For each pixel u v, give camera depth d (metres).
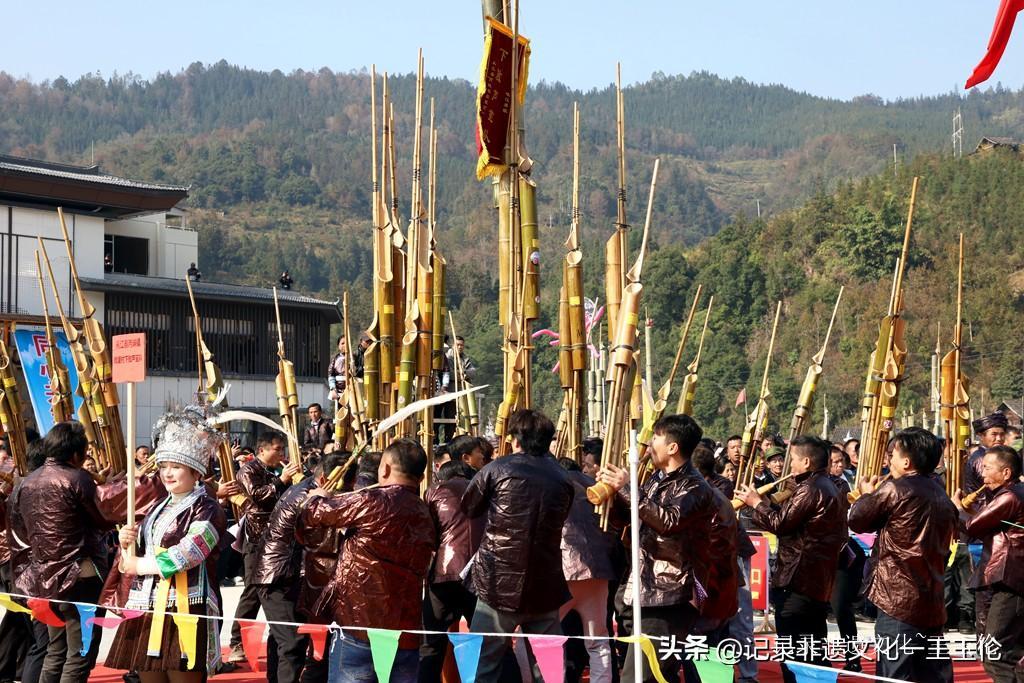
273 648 7.79
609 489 6.28
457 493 7.40
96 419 9.40
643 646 5.55
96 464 9.41
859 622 12.17
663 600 6.29
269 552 7.64
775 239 76.25
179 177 168.75
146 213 29.59
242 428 28.67
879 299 60.97
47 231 27.34
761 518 8.29
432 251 8.20
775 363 63.38
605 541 7.18
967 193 78.19
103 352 9.25
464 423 9.98
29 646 8.38
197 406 6.68
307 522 6.48
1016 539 7.75
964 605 11.29
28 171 26.97
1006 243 73.06
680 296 70.56
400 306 8.06
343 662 6.33
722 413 60.44
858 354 56.88
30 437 12.07
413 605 6.43
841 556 9.09
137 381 6.29
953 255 66.62
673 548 6.34
